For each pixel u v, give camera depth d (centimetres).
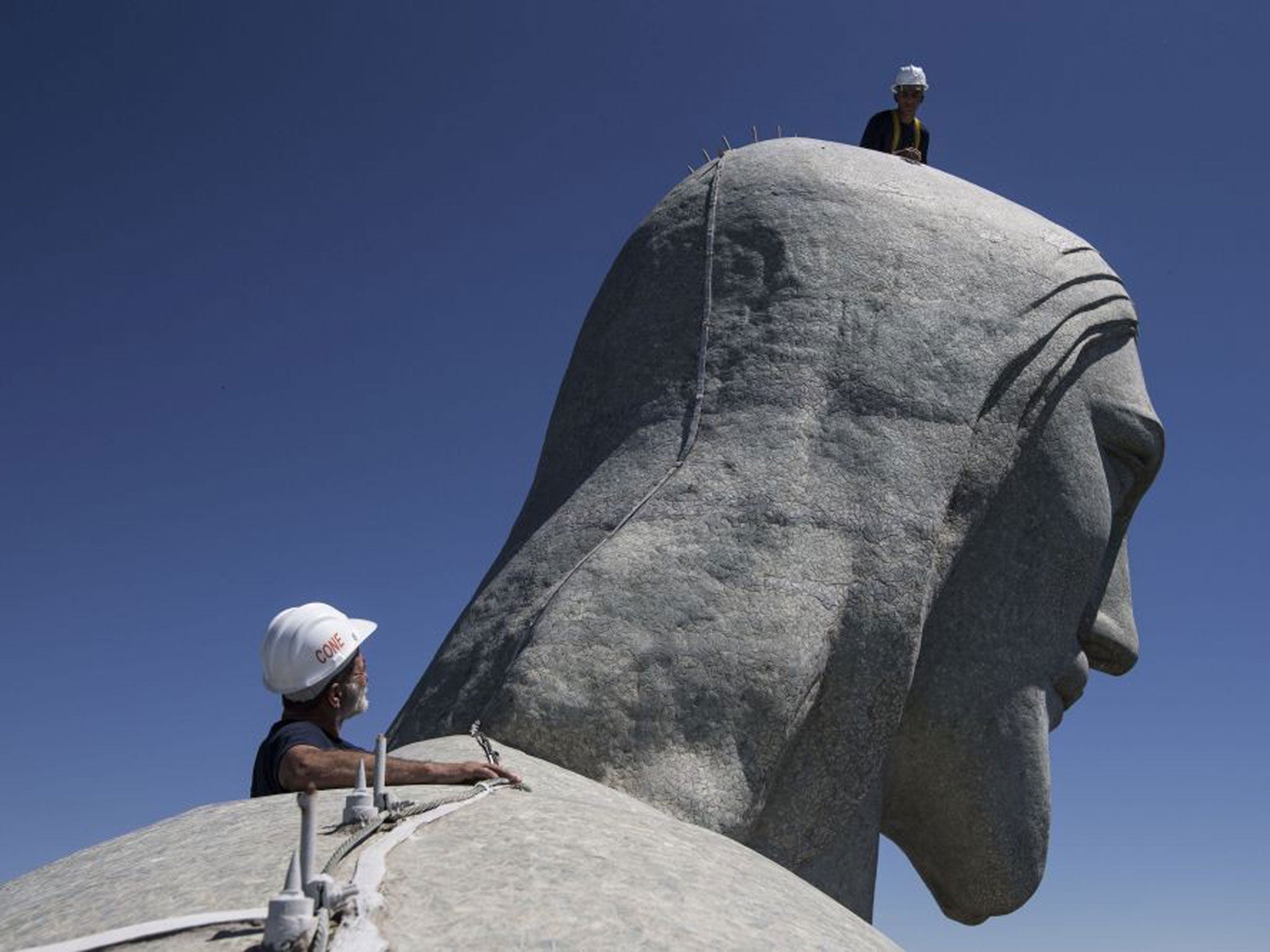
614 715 560
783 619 591
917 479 642
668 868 357
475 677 609
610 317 749
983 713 683
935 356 670
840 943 352
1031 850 693
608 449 693
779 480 626
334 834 360
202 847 372
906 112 897
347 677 471
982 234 713
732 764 564
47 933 323
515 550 705
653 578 596
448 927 298
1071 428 713
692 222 732
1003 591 692
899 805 706
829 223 696
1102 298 734
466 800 391
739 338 678
